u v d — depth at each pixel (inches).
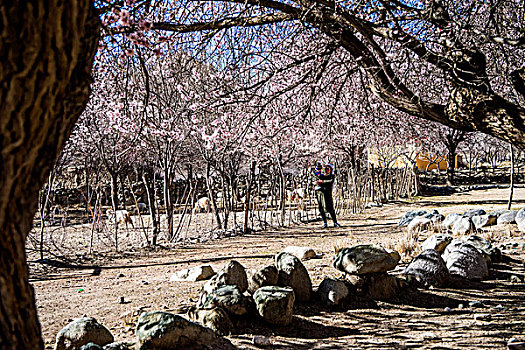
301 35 313.3
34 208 64.9
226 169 585.0
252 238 444.1
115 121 365.1
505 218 388.8
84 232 547.8
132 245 446.9
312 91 277.1
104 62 234.1
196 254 360.5
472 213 454.3
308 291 194.4
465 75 201.8
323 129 520.7
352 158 715.4
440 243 265.3
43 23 56.7
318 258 298.5
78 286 261.4
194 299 206.5
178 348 137.7
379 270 196.9
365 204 743.7
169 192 447.8
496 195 853.8
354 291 197.8
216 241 437.1
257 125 460.1
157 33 218.1
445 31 215.0
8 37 55.0
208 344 141.9
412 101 217.5
